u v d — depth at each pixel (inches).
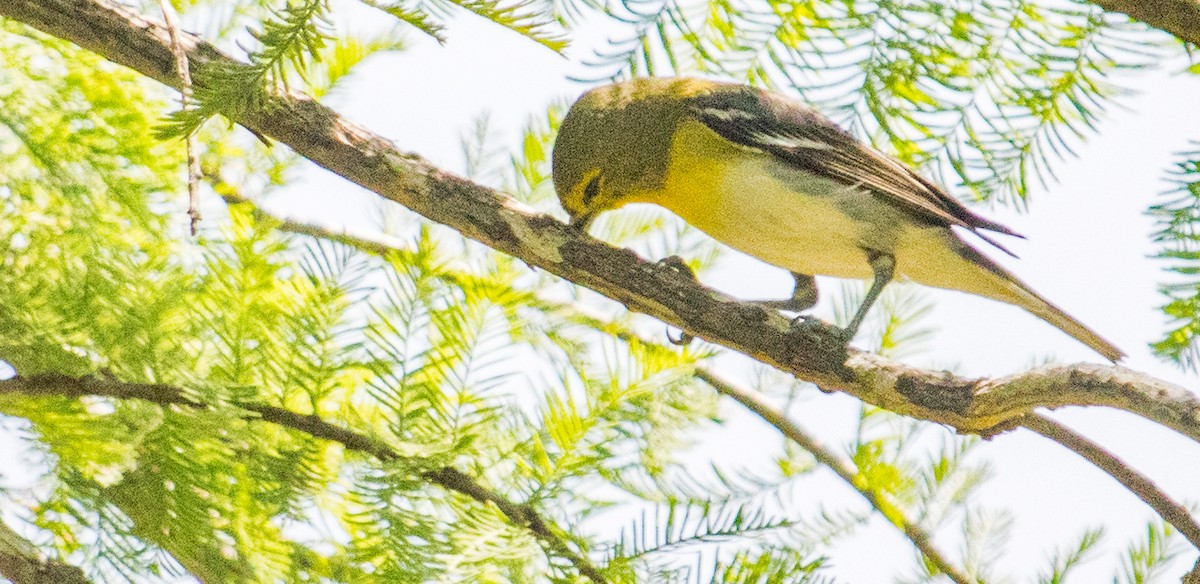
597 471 306.3
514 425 302.2
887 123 347.9
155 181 340.8
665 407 327.9
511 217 350.9
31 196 308.8
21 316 273.4
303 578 288.4
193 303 303.7
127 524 294.2
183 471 277.9
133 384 271.0
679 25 307.0
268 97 284.0
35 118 322.0
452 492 284.2
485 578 279.9
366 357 292.7
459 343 282.2
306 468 283.7
